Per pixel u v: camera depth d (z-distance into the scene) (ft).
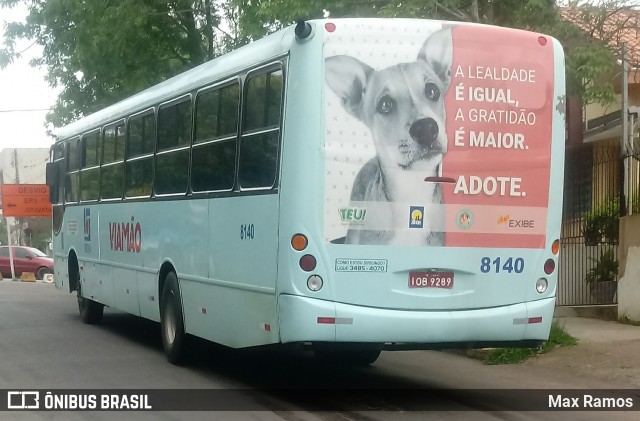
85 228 51.19
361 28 26.91
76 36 70.44
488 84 27.89
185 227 35.27
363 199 26.68
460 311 27.48
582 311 50.11
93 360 38.83
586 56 42.83
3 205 120.78
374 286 26.76
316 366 37.81
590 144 57.00
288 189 26.76
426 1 42.55
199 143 34.06
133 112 42.52
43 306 66.64
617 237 53.06
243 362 38.75
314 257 26.43
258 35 55.77
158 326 52.21
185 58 72.95
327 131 26.53
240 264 29.99
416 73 27.20
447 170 27.32
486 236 27.78
